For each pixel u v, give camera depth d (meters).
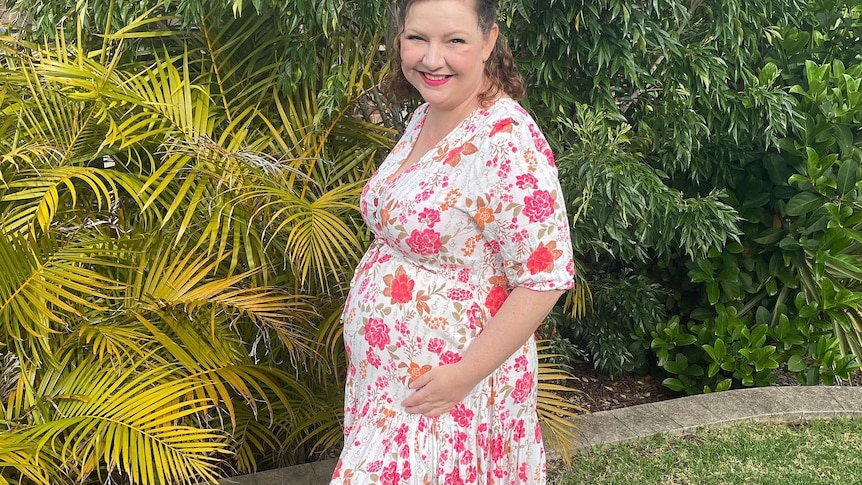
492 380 1.65
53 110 2.54
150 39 2.88
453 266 1.60
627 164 2.79
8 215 2.27
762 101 3.09
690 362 3.89
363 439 1.70
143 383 2.08
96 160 2.63
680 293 4.06
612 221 2.98
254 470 2.77
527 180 1.47
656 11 2.72
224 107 2.66
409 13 1.54
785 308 3.80
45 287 2.01
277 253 2.56
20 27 2.96
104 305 2.35
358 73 2.75
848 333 3.84
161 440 1.98
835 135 3.64
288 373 2.63
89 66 2.46
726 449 2.98
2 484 1.92
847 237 3.50
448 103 1.58
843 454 2.97
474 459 1.68
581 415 3.19
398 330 1.64
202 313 2.29
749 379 3.64
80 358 2.29
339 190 2.51
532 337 1.75
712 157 3.63
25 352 2.18
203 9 2.55
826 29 3.88
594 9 2.58
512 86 1.64
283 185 2.42
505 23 2.66
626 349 3.82
